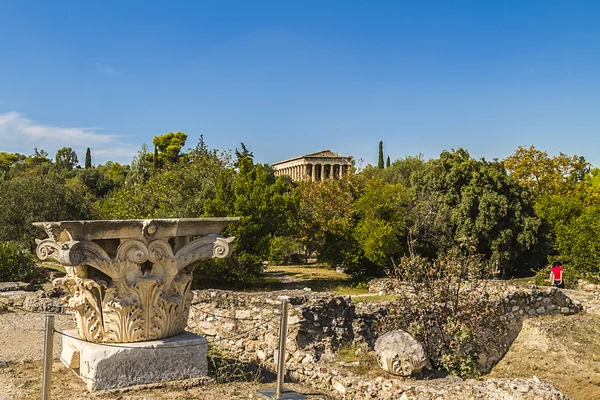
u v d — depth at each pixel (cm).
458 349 1022
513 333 1344
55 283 739
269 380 818
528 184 4488
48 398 598
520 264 3319
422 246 2888
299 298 1000
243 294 1048
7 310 1303
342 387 811
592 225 2238
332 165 7894
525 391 710
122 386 691
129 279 721
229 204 2334
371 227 2545
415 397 727
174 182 2589
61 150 9656
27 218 2448
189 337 763
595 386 1147
